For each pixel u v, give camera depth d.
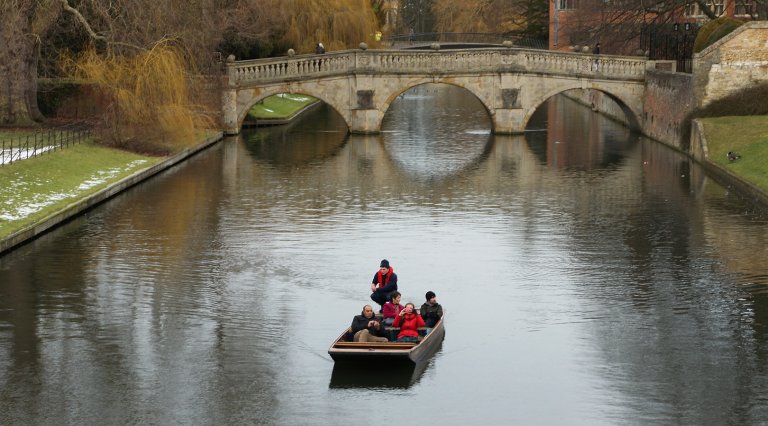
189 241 38.66
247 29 77.25
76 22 59.84
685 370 25.50
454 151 67.12
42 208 41.38
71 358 26.36
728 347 27.08
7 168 44.22
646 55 75.25
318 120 90.56
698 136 59.06
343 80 74.75
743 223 41.78
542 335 28.11
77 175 47.91
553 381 24.89
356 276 33.88
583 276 33.88
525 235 40.06
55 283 32.78
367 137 74.94
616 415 23.03
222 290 32.25
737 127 58.22
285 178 54.62
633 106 75.94
